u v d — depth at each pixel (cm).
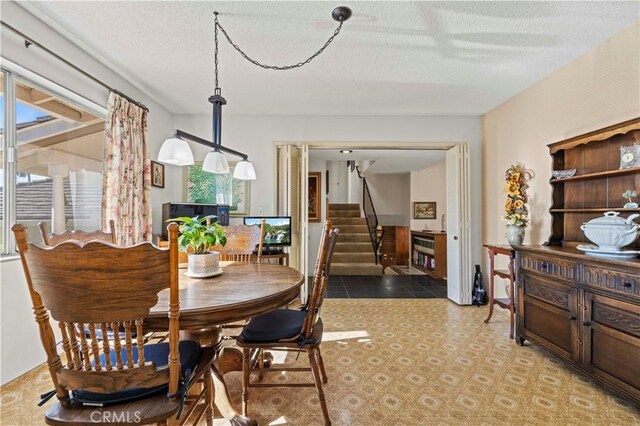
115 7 194
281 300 145
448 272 410
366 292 448
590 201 241
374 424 159
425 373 211
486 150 387
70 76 234
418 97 339
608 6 189
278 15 201
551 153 264
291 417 165
